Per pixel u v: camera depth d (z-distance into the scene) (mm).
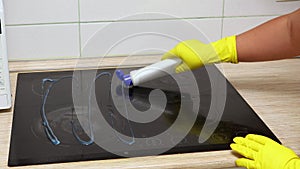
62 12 1378
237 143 988
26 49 1401
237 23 1484
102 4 1389
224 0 1448
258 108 1168
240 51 1239
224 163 948
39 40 1398
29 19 1368
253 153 948
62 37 1406
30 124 1074
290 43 1190
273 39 1206
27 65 1392
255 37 1232
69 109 1151
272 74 1392
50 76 1351
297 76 1381
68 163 923
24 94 1231
